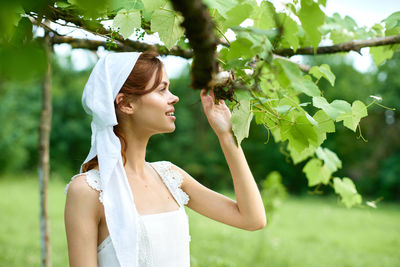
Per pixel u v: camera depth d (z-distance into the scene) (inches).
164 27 56.1
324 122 60.9
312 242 327.6
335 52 71.4
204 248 269.3
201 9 29.9
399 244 332.8
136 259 49.9
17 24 37.9
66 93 764.0
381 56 82.7
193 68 35.2
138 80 54.6
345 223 428.5
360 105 59.2
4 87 707.4
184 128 763.4
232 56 42.7
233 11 44.8
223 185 741.9
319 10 40.6
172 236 55.6
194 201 62.5
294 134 56.4
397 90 733.3
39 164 111.0
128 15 60.1
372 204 85.8
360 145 746.2
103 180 50.9
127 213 51.2
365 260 275.7
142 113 55.6
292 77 38.7
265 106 54.5
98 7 21.5
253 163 770.2
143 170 58.9
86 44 77.1
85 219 50.2
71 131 751.1
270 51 40.3
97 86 53.9
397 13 74.2
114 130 57.3
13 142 716.0
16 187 592.4
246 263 244.7
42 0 22.3
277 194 235.6
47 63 22.0
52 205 439.8
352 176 743.1
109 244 51.9
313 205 578.2
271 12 49.3
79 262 49.1
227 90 48.8
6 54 21.0
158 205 56.9
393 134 737.6
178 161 750.5
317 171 88.8
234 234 323.9
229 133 57.2
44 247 110.0
